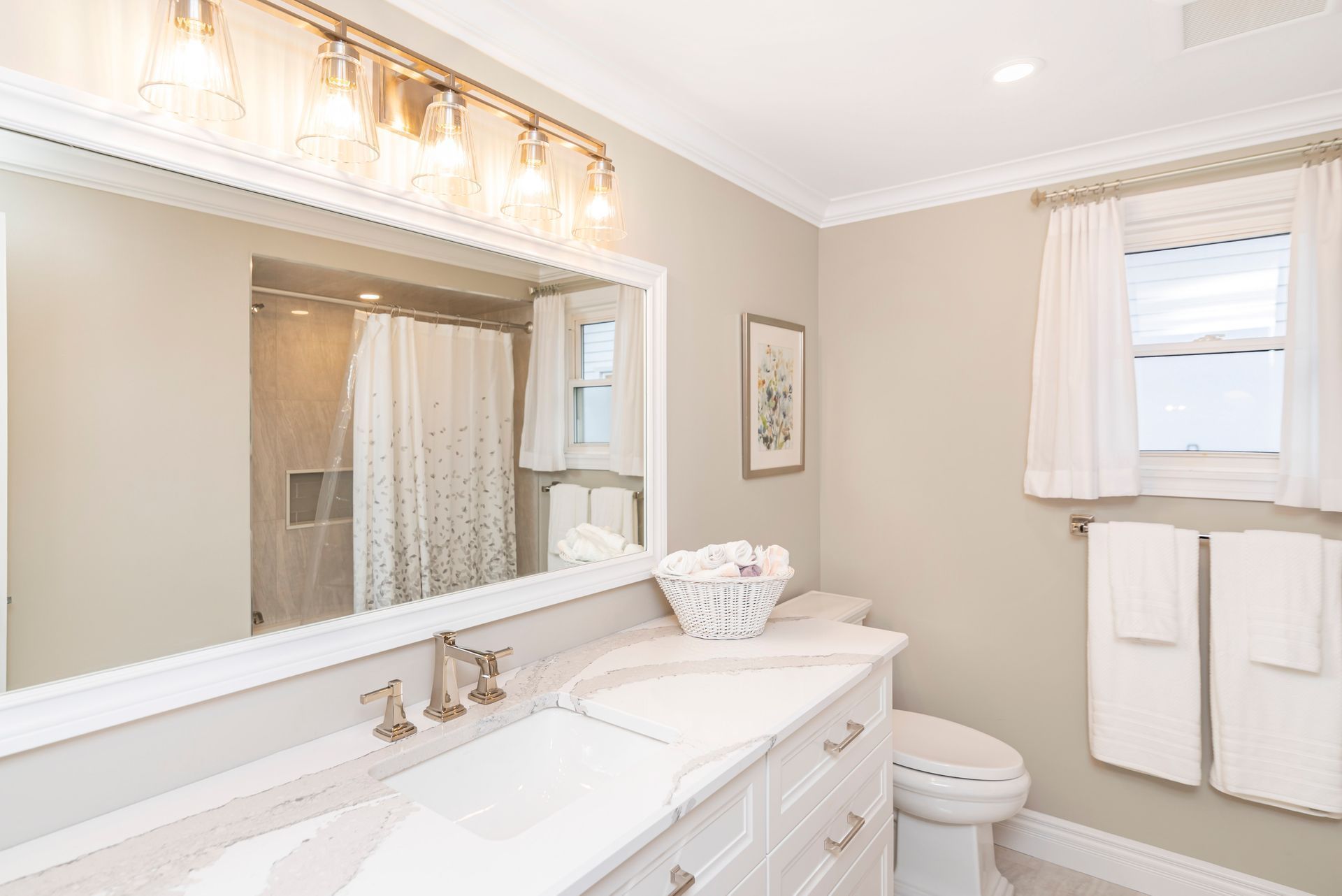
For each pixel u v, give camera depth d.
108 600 0.98
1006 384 2.51
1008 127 2.15
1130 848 2.28
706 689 1.48
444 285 1.44
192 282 1.06
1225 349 2.17
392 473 1.34
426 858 0.88
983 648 2.57
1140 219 2.27
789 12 1.54
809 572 2.85
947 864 2.11
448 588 1.45
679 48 1.69
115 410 0.99
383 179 1.32
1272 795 1.98
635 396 1.93
